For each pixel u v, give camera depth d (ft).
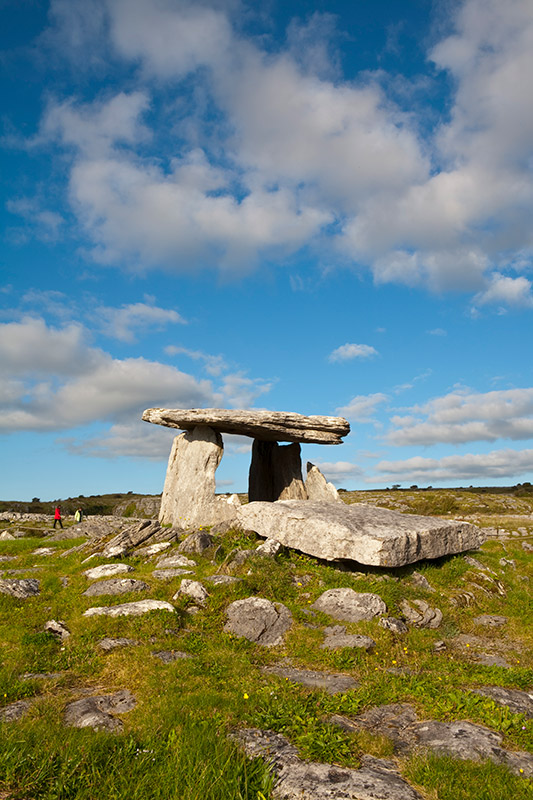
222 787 17.34
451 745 21.06
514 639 40.78
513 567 56.39
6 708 24.34
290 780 18.16
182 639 33.60
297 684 27.25
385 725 23.56
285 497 76.84
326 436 73.10
